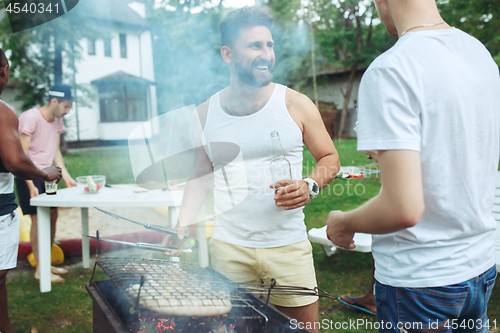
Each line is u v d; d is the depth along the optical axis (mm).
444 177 859
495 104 918
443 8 9844
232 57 1405
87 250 3289
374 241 1028
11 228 1938
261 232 1460
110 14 15211
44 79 12672
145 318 1133
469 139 859
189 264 1450
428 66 834
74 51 13133
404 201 782
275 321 1082
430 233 908
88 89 14977
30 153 2930
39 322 2447
